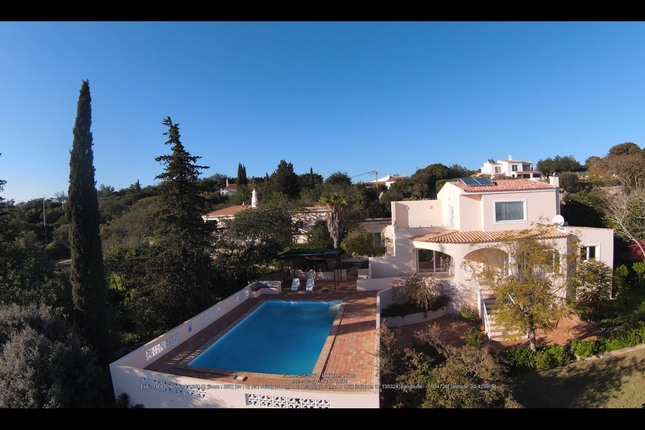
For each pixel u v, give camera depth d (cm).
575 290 1706
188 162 2120
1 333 1156
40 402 1002
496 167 8681
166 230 2069
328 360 1305
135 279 2209
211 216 4812
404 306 2009
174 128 2050
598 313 1831
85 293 1412
